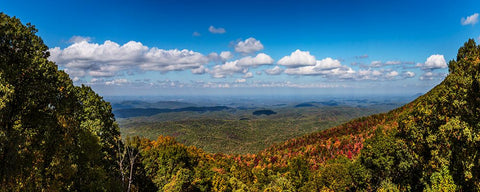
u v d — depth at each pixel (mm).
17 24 13008
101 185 19281
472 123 21281
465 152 21656
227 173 69938
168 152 48188
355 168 44594
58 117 15219
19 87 13094
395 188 32812
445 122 26219
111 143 26438
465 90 22047
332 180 46562
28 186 13188
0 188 12281
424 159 32438
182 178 39500
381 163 39000
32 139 13633
